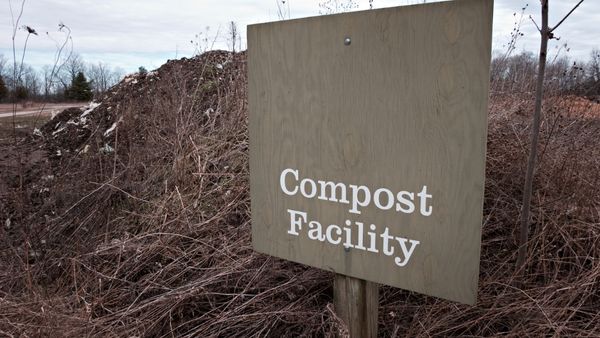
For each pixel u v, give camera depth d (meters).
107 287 2.80
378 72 1.51
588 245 2.50
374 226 1.61
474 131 1.37
